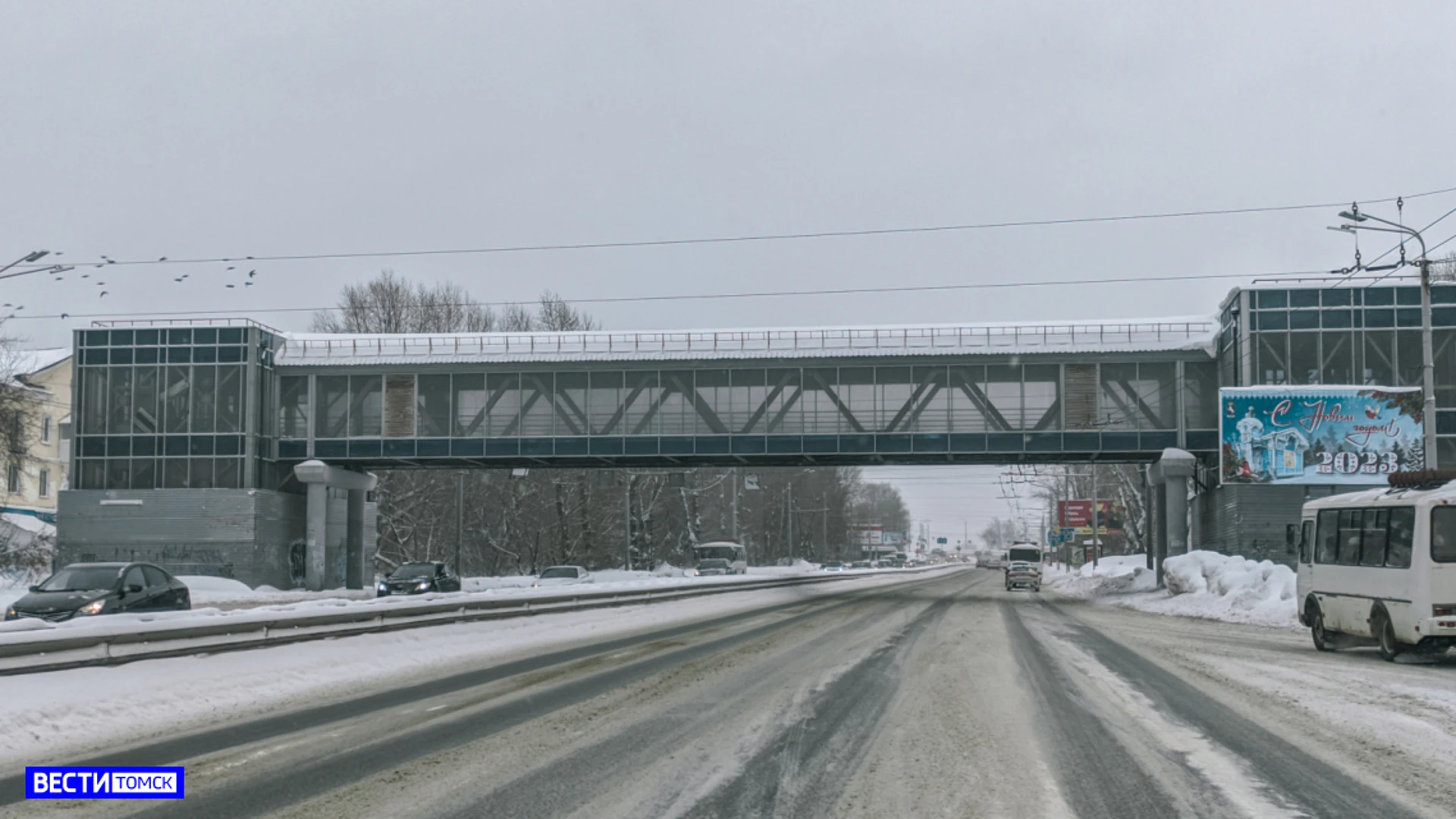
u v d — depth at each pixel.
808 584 61.22
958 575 116.94
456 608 23.92
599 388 53.44
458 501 64.81
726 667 18.58
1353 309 46.56
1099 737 11.42
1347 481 43.97
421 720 12.64
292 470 56.56
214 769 9.77
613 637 25.86
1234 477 44.41
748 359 51.94
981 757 10.36
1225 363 49.22
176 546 53.47
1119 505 107.25
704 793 8.88
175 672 14.58
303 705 13.91
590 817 8.11
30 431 64.88
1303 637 27.08
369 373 54.78
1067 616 36.56
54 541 54.19
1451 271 60.44
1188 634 27.75
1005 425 50.91
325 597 46.75
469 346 54.62
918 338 51.62
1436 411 45.94
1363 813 8.26
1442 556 18.78
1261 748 10.83
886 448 51.44
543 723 12.35
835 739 11.35
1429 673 18.03
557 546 86.12
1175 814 8.23
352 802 8.55
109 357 55.03
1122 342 50.53
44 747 10.90
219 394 54.28
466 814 8.20
